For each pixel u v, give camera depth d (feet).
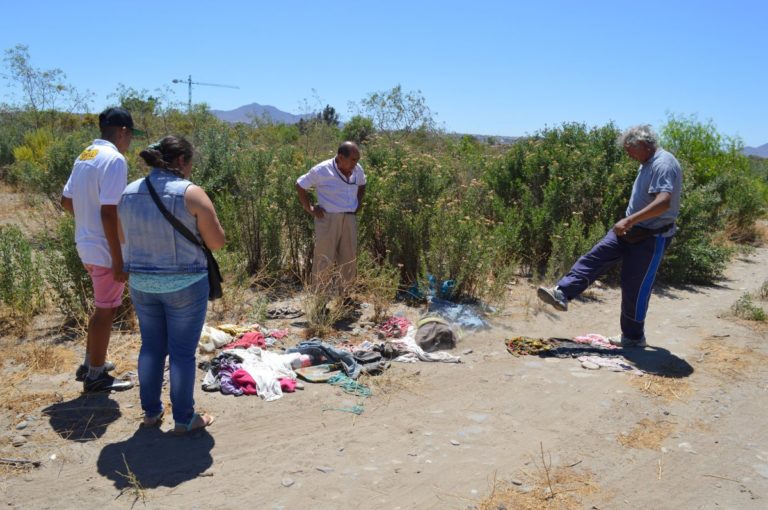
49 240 20.65
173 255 11.27
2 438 11.76
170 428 12.38
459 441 12.30
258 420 12.88
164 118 48.42
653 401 14.43
